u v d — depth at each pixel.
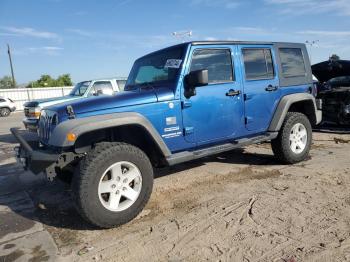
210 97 4.84
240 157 6.75
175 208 4.39
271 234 3.51
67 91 38.62
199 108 4.73
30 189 5.66
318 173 5.40
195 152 4.77
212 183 5.25
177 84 4.54
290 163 6.03
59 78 57.25
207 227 3.77
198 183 5.30
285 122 5.83
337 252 3.11
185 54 4.66
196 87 4.70
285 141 5.82
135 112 4.20
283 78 5.86
